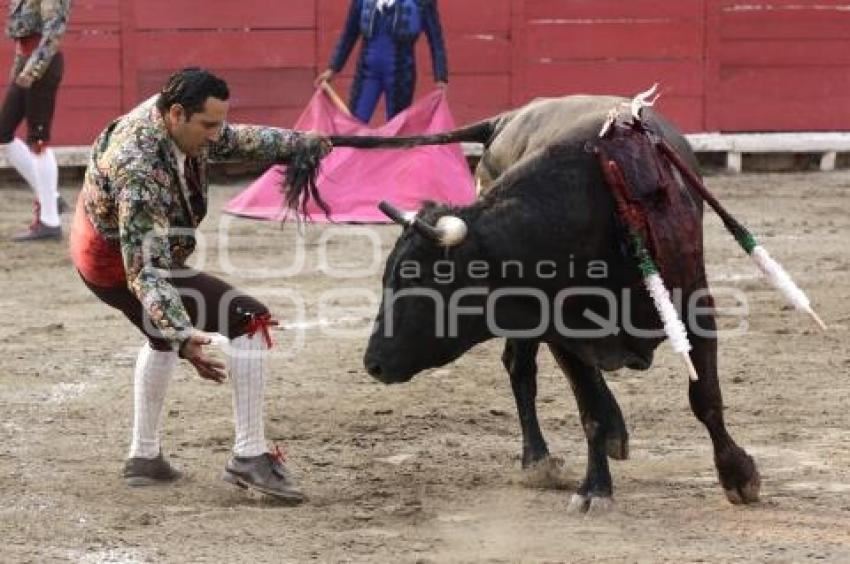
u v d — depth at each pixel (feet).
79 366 39.70
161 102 26.45
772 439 32.86
